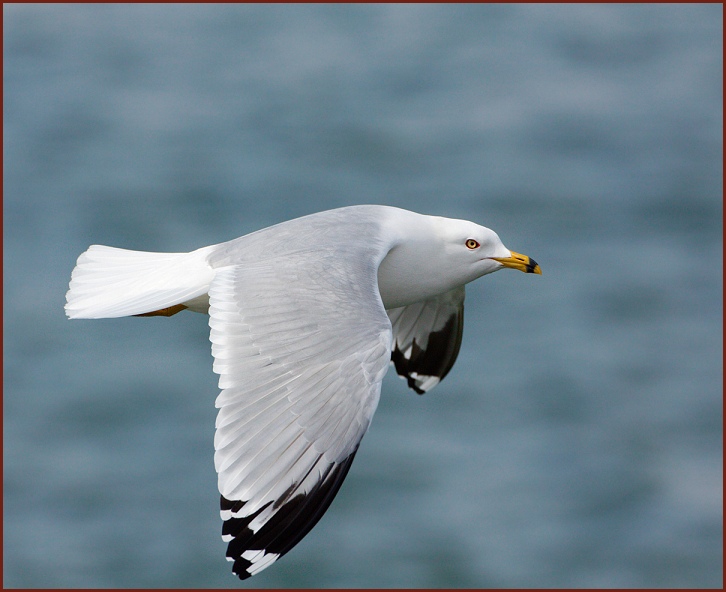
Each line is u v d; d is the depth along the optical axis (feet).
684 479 50.80
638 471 51.29
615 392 57.41
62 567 45.62
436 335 31.24
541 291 68.69
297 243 23.32
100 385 57.72
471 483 50.21
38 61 121.60
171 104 107.34
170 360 60.18
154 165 90.89
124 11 139.54
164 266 24.77
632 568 45.80
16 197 84.64
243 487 18.21
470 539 46.98
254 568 17.87
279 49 124.06
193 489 50.21
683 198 86.99
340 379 19.25
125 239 77.66
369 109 105.19
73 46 126.11
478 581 44.83
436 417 54.75
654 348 62.23
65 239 76.89
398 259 25.98
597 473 50.93
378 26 132.46
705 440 53.78
